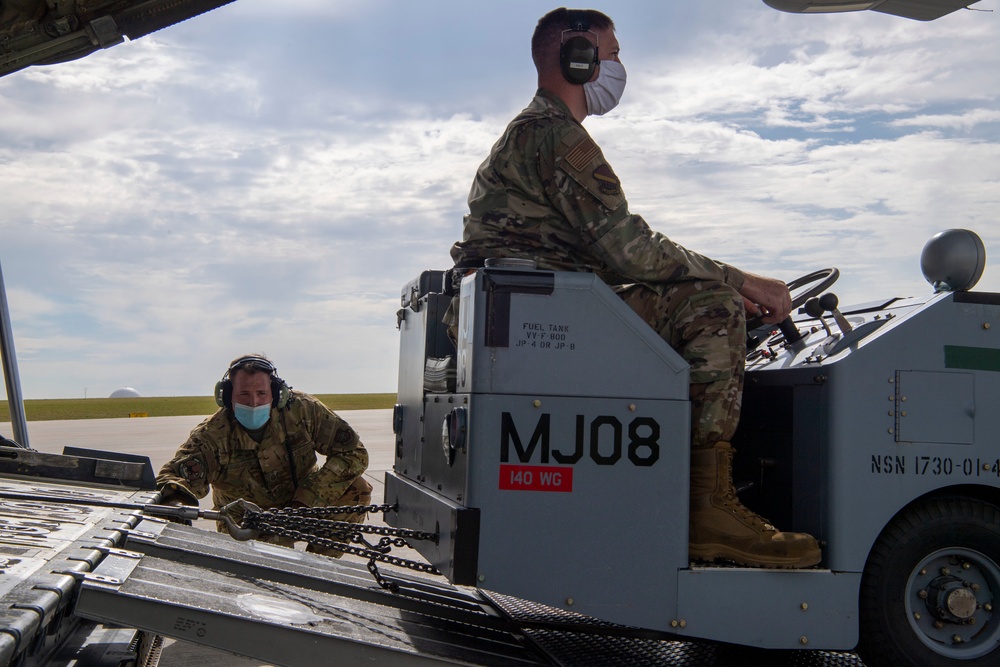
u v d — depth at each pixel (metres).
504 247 2.65
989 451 2.56
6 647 1.26
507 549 2.24
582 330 2.31
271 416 4.07
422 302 2.95
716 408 2.52
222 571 2.42
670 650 2.78
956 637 2.56
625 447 2.31
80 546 2.00
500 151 2.69
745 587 2.37
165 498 3.38
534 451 2.27
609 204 2.55
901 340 2.54
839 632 2.44
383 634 2.17
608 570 2.29
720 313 2.58
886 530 2.53
